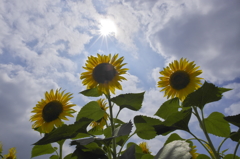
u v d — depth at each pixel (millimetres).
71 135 629
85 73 834
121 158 576
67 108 799
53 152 833
